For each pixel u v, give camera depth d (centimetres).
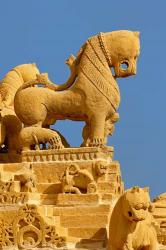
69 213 3084
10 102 3638
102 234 3038
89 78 3300
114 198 3133
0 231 3038
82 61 3325
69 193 3125
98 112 3278
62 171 3209
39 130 3306
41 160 3241
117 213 2911
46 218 3028
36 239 3009
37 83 3397
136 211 2855
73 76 3347
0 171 3212
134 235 2897
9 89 3675
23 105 3344
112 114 3325
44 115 3341
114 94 3300
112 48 3316
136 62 3338
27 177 3138
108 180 3175
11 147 3484
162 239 3259
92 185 3109
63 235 3009
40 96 3341
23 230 3019
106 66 3316
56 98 3334
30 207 3030
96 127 3278
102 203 3083
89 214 3073
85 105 3297
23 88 3391
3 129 3456
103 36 3328
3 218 3059
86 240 3030
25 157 3259
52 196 3161
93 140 3269
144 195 2872
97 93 3288
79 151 3219
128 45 3309
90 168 3178
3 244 3023
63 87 3366
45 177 3216
